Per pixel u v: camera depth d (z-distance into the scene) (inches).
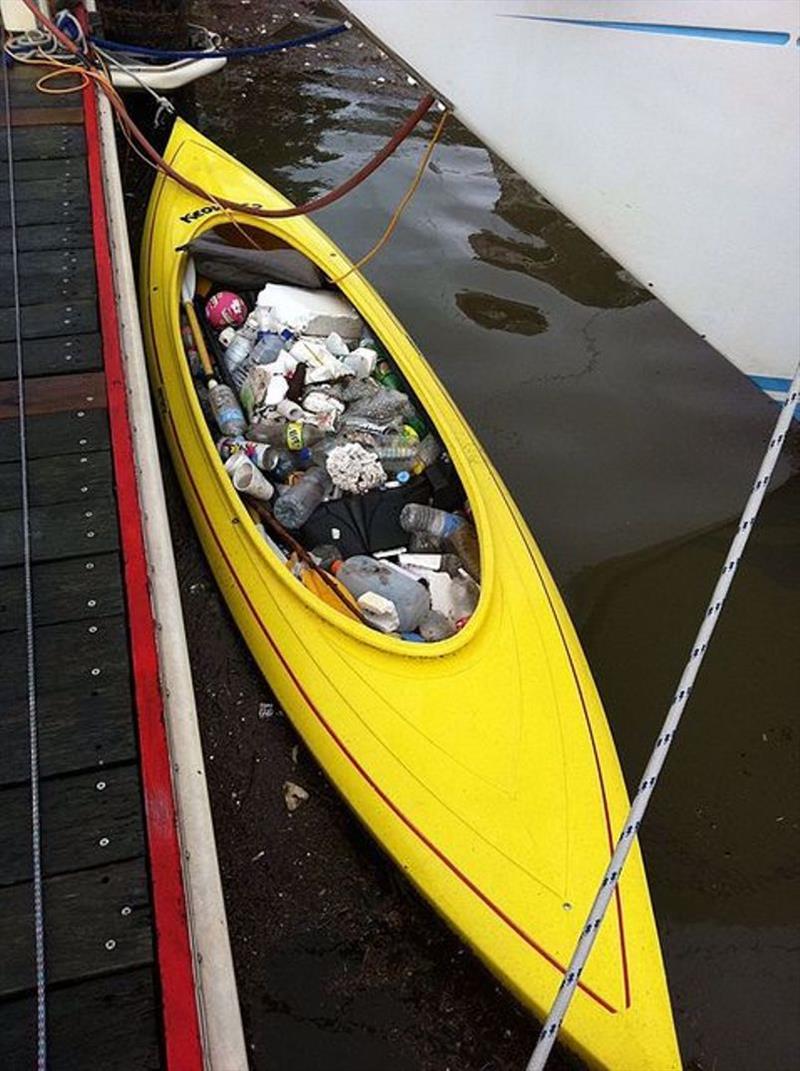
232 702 119.0
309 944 99.7
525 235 211.6
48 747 78.7
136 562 93.0
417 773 97.7
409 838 94.3
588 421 163.2
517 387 169.9
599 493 150.5
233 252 162.7
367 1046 93.4
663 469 155.0
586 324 185.9
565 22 112.7
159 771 76.4
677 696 70.4
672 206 119.5
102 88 187.9
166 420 140.6
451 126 253.8
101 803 75.2
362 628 106.9
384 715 102.0
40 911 68.7
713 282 123.7
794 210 112.7
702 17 103.8
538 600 116.1
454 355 176.7
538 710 102.8
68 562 94.3
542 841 92.7
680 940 101.9
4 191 155.6
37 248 142.2
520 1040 93.2
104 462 105.3
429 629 115.3
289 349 151.6
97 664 85.2
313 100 264.7
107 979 65.9
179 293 156.6
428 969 98.0
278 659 110.7
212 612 128.3
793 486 153.1
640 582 137.5
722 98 108.0
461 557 123.4
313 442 136.5
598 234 128.6
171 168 177.5
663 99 111.8
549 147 124.0
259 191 181.5
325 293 165.9
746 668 127.5
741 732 120.3
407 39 125.3
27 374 117.3
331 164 236.8
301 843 106.8
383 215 217.8
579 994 83.8
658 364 176.6
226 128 249.8
